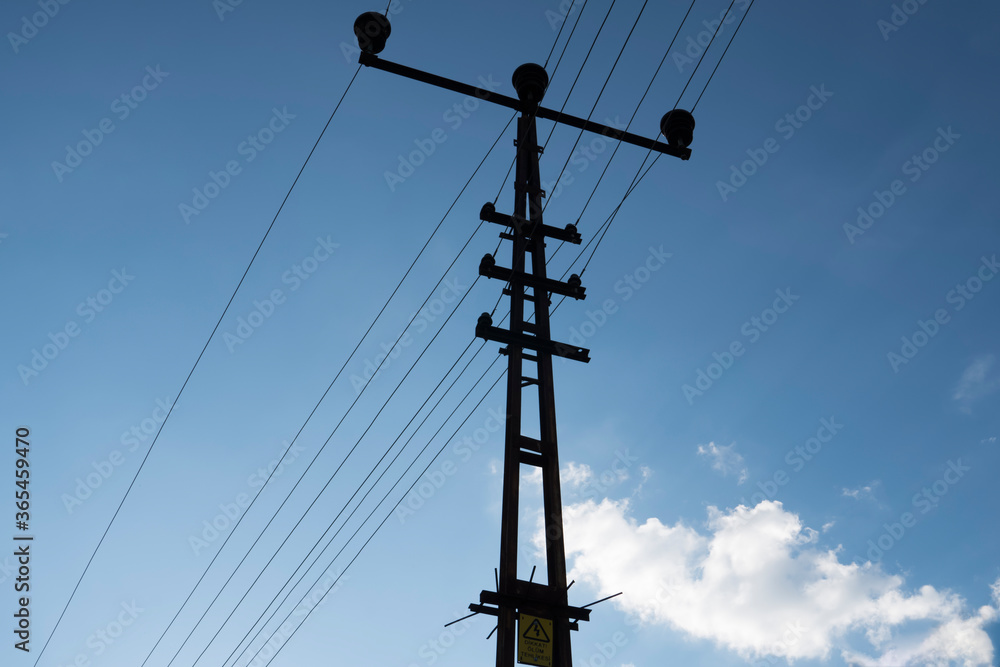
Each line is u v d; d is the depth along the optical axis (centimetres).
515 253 1456
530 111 1536
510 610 1134
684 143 1515
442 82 1493
